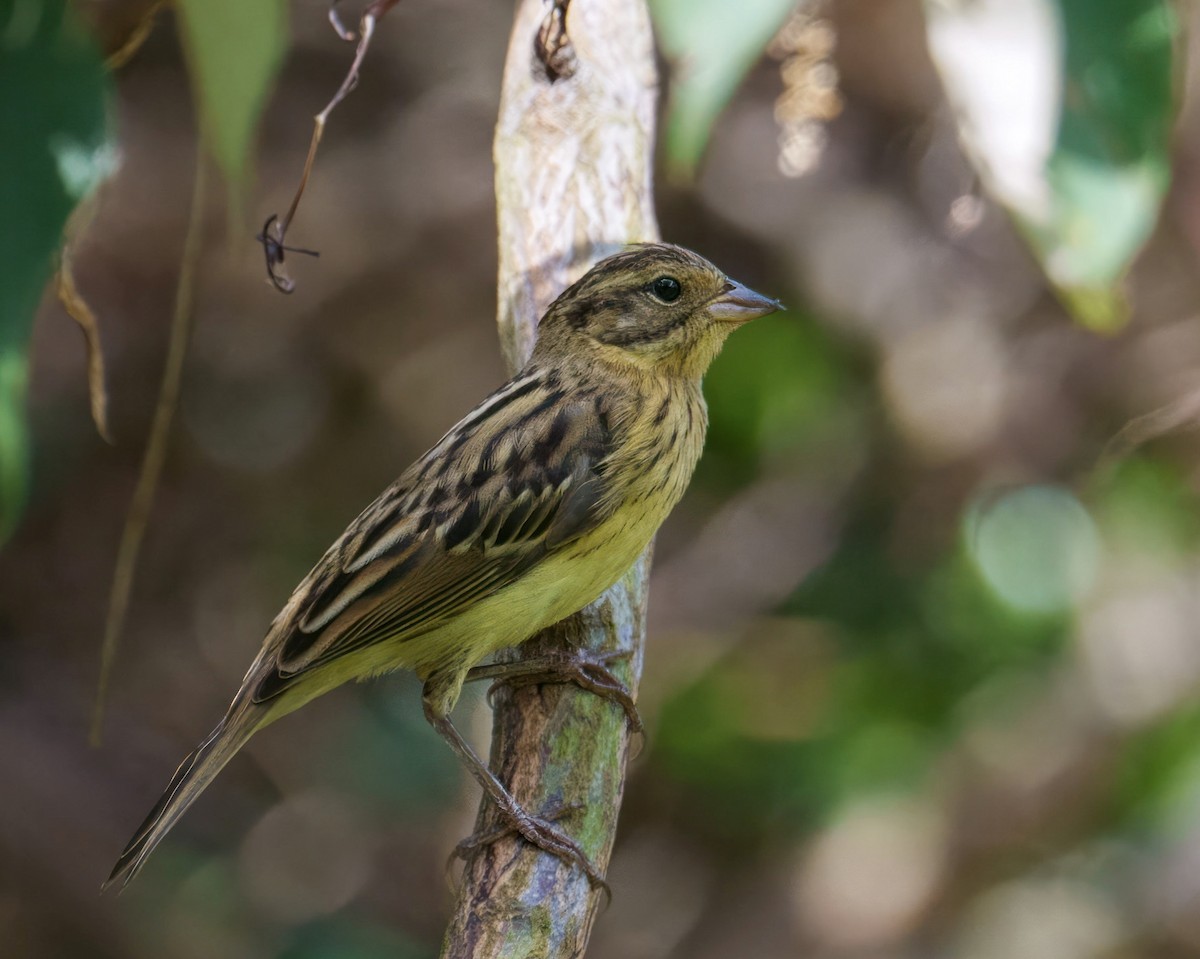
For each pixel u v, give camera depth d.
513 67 7.61
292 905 13.58
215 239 13.45
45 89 3.96
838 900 12.27
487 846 6.00
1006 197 5.66
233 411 14.30
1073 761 11.98
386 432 14.41
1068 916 11.74
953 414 12.84
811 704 13.34
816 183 13.09
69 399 13.93
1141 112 4.97
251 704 6.65
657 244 7.27
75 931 13.12
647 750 13.72
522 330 7.41
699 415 7.40
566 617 6.93
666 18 4.16
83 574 14.34
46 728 13.84
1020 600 12.78
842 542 13.48
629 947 13.71
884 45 12.38
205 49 3.92
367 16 5.53
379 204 13.58
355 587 6.77
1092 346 12.53
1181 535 12.59
